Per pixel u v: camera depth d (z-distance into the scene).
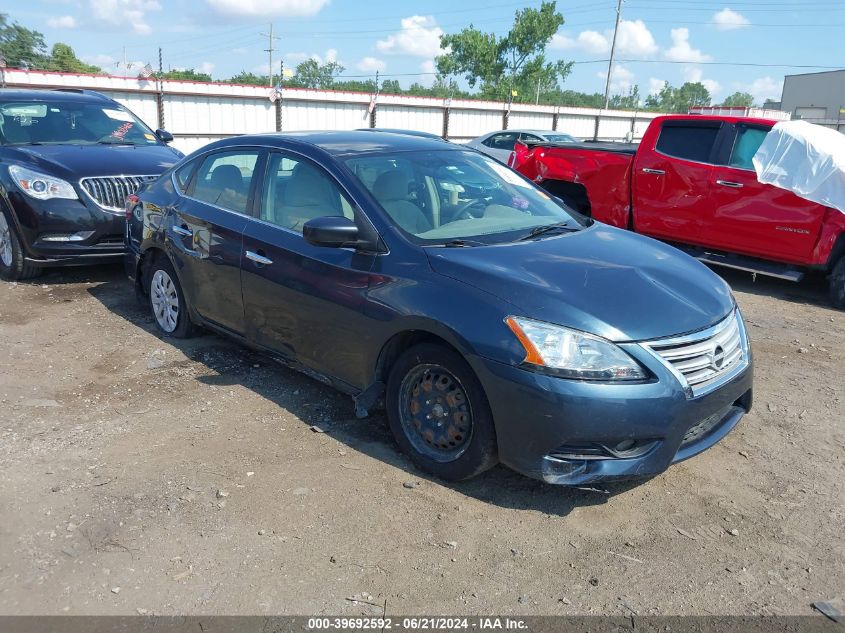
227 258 4.69
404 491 3.52
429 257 3.61
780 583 2.91
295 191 4.37
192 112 20.98
